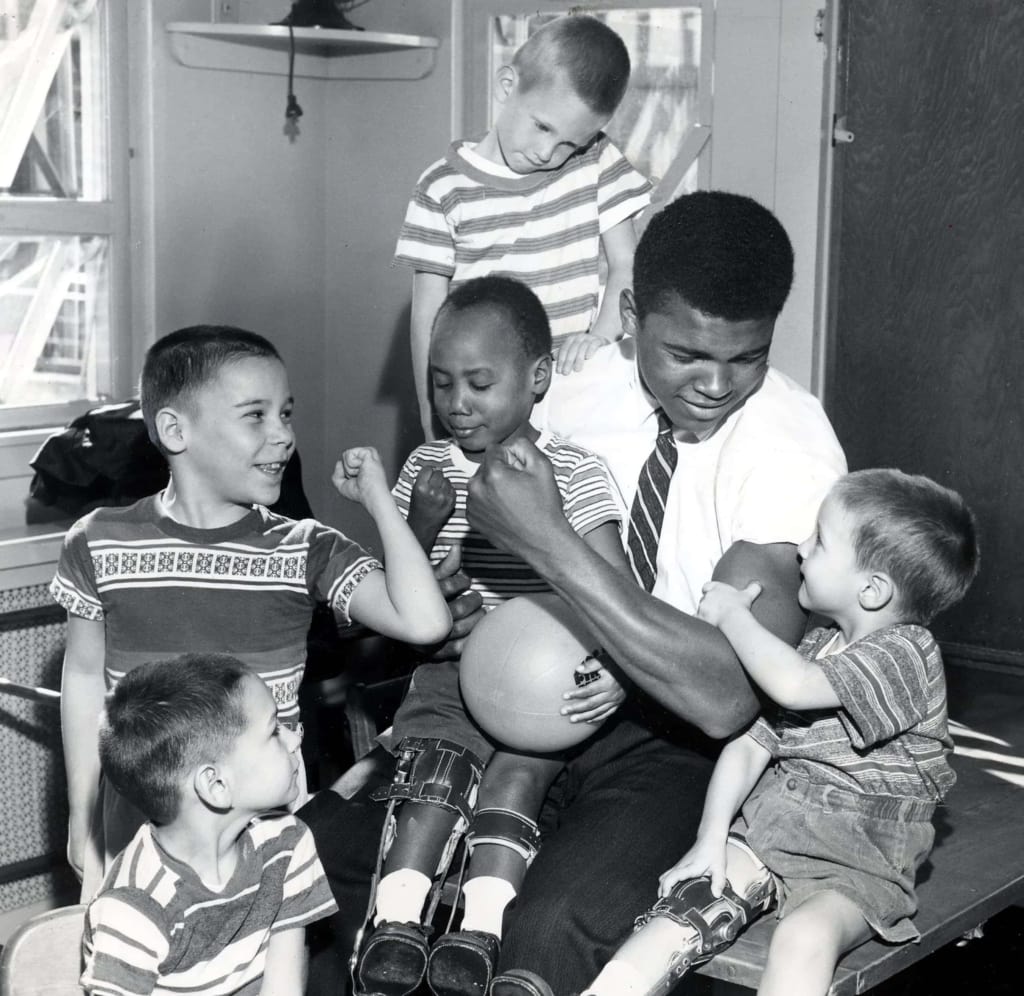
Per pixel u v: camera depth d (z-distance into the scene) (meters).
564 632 2.08
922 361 4.23
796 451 2.13
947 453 4.24
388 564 2.13
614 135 4.05
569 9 4.04
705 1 3.87
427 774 2.10
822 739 2.03
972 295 4.14
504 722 2.05
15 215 3.58
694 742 2.21
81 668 2.27
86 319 3.82
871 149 4.20
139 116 3.89
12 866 3.41
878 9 4.13
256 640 2.21
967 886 2.22
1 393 3.63
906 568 2.00
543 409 2.39
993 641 4.26
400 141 4.34
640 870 1.99
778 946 1.91
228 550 2.21
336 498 4.60
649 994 1.86
